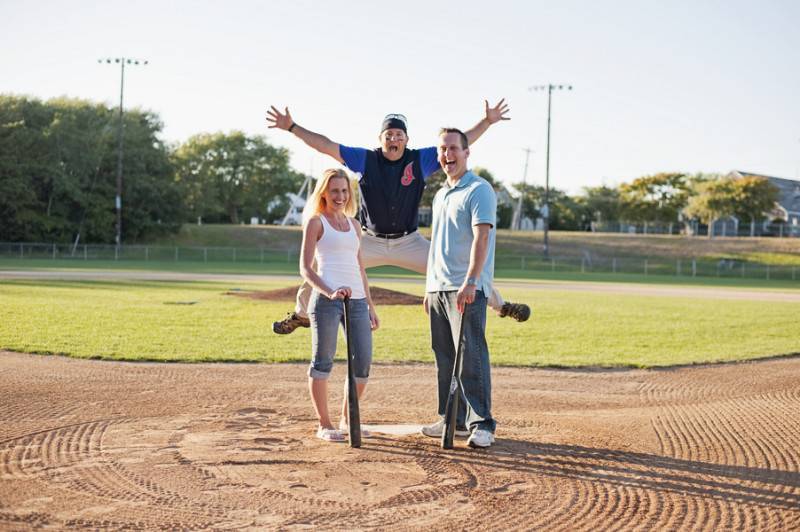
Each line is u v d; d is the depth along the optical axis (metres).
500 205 92.19
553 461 5.11
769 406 7.17
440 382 5.89
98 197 60.31
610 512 4.08
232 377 8.29
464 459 5.12
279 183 96.50
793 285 38.22
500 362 9.84
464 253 5.73
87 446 5.28
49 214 59.38
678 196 88.19
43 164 58.12
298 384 7.93
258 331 12.59
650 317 16.67
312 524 3.82
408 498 4.27
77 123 61.34
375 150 6.40
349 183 5.71
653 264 55.31
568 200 97.50
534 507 4.15
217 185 91.62
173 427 5.89
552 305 19.67
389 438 5.70
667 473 4.84
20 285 22.19
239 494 4.28
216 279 28.64
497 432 5.99
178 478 4.56
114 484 4.43
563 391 7.95
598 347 11.52
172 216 63.75
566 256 60.94
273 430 5.88
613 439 5.77
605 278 40.56
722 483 4.63
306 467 4.85
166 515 3.91
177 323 13.44
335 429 5.65
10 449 5.16
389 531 3.74
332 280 5.66
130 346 10.41
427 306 5.98
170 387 7.62
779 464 5.07
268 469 4.79
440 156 5.78
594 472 4.85
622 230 82.31
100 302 17.23
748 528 3.87
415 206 6.57
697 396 7.71
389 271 46.09
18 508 3.99
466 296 5.39
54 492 4.27
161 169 63.78
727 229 73.50
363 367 5.76
